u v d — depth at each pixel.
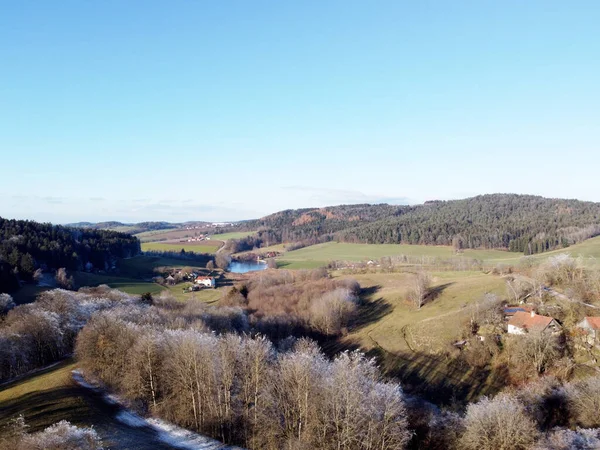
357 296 127.50
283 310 115.00
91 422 48.75
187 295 153.12
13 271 136.75
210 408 53.84
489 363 76.06
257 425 51.88
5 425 45.91
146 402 58.47
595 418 49.66
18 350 73.00
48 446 36.81
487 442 44.03
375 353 87.81
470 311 90.00
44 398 54.38
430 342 85.88
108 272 191.88
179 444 48.66
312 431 48.09
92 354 65.75
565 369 67.25
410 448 50.03
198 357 55.81
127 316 84.31
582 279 92.25
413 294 112.94
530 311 82.88
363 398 47.19
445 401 67.62
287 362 54.75
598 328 71.94
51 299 101.94
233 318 104.12
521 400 55.28
